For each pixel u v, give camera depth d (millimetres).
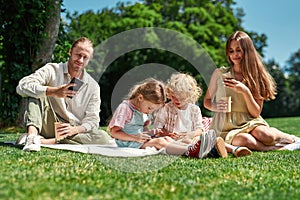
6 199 1545
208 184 1990
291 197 1748
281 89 20250
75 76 3691
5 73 6559
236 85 3791
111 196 1673
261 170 2459
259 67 4066
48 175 2047
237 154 3225
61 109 3664
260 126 3836
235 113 3959
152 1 17531
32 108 3463
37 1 6305
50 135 3699
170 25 16094
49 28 6570
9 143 3875
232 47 4023
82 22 15023
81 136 3619
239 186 1960
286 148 3830
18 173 2064
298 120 10609
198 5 17594
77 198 1605
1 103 6562
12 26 6391
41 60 6566
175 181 2029
